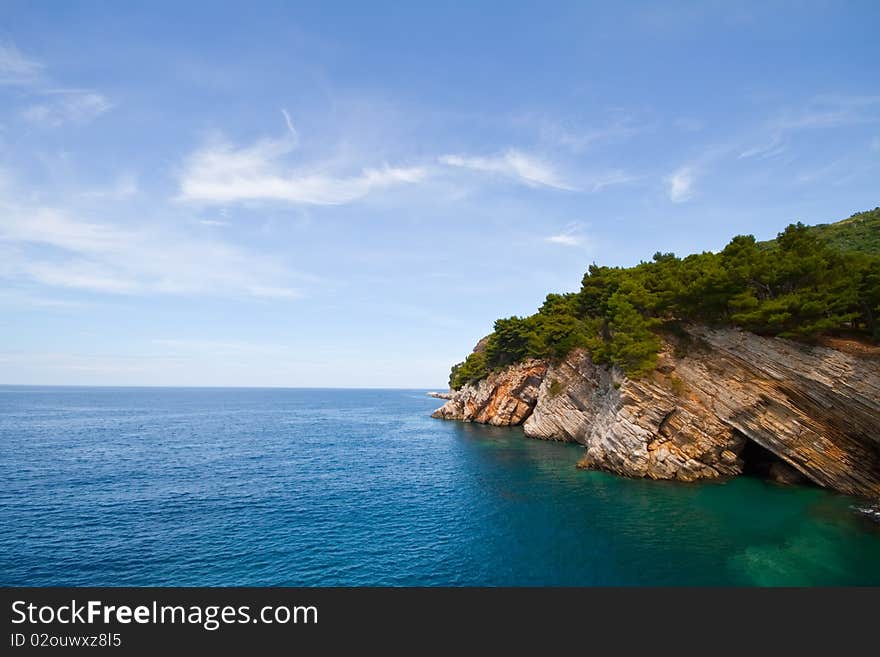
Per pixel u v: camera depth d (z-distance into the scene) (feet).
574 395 238.27
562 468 186.60
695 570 87.61
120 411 532.73
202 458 220.23
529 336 282.97
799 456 139.74
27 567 91.76
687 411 156.15
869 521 110.42
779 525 109.70
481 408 379.96
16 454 220.43
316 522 120.47
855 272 123.95
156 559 95.76
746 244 151.12
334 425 392.06
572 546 100.94
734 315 139.85
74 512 128.57
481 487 158.40
